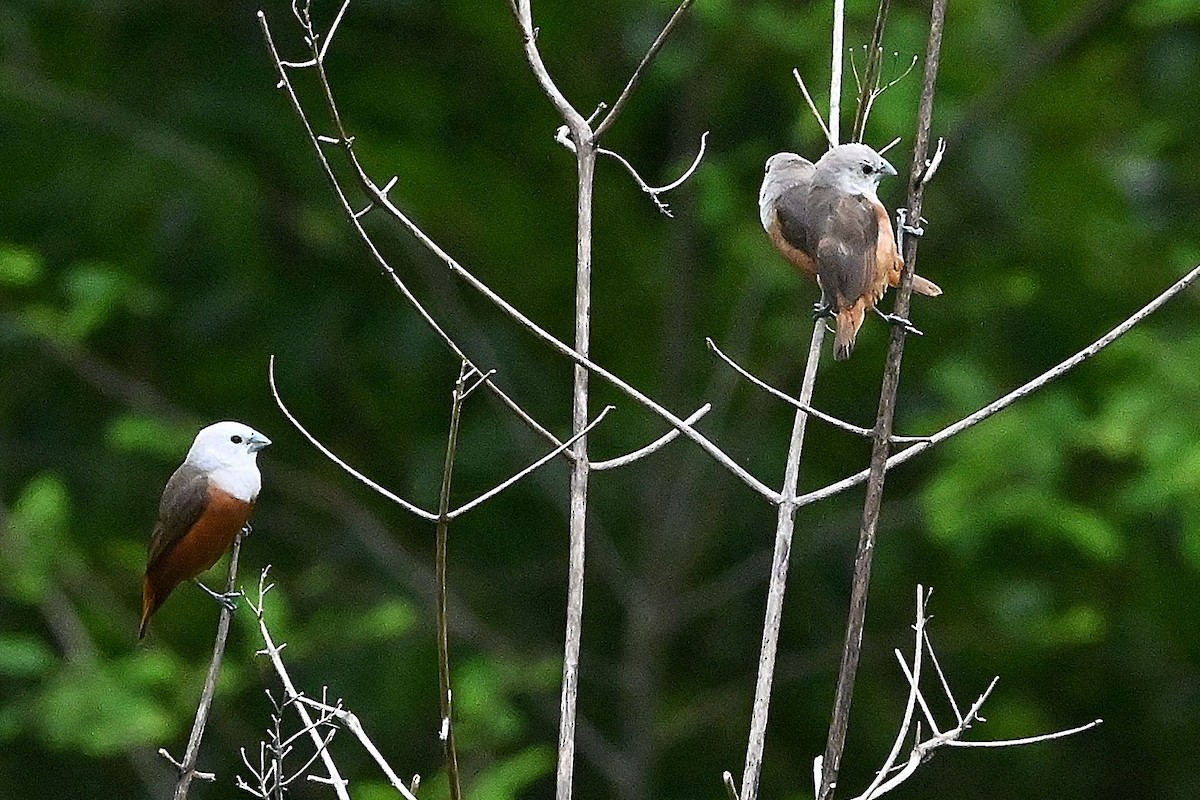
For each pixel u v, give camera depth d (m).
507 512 15.66
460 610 14.74
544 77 6.58
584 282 6.35
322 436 15.66
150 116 14.97
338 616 14.13
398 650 14.60
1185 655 15.69
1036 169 15.21
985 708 15.70
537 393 15.29
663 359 15.02
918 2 14.17
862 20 13.84
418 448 15.27
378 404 15.62
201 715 6.29
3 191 14.80
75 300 13.73
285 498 15.72
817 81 13.61
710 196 13.73
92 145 14.81
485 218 15.09
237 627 14.13
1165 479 12.61
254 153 15.09
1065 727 16.19
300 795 14.34
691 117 14.86
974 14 14.19
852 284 7.52
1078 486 14.80
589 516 15.15
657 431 15.00
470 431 15.20
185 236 14.54
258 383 15.20
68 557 13.31
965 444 13.35
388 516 15.66
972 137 14.38
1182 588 15.24
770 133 15.11
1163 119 15.39
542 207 15.45
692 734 15.66
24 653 12.12
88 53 15.30
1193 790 16.08
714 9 13.65
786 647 15.85
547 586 15.76
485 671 12.94
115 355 15.43
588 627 15.76
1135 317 5.81
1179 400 13.16
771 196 8.25
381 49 15.06
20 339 14.05
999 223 15.24
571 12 14.89
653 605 14.77
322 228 14.49
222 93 14.70
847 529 15.06
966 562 14.59
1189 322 14.71
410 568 14.84
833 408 15.42
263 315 15.02
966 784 15.81
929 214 14.96
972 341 15.08
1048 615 14.92
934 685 15.78
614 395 15.45
